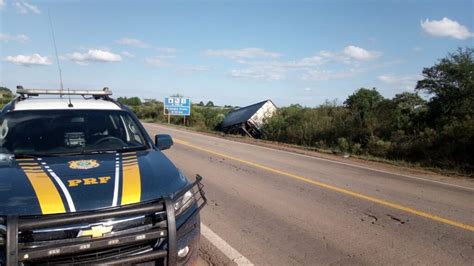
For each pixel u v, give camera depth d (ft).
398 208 24.56
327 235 19.21
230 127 104.47
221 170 37.24
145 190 11.80
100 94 19.20
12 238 9.50
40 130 15.72
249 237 18.70
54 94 18.30
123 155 14.75
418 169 43.78
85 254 10.36
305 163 44.06
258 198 26.25
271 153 53.26
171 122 157.17
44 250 9.76
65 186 11.43
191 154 48.98
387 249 17.57
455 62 58.95
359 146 63.00
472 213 23.94
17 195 10.81
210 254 16.58
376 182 33.53
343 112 80.18
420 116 64.13
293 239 18.57
